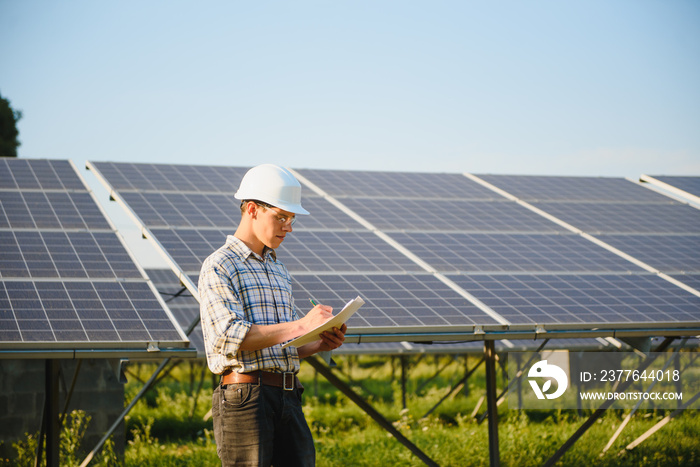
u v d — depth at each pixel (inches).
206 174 510.3
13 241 346.9
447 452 482.6
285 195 172.9
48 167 472.4
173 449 526.0
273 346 171.3
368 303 329.4
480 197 542.3
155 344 267.7
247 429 164.2
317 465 453.7
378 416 316.2
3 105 1279.5
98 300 297.1
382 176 568.7
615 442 498.6
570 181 614.2
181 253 355.6
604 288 378.0
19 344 252.1
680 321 336.5
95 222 387.2
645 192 597.0
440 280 369.4
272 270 178.7
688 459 471.5
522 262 408.5
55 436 277.6
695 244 472.7
